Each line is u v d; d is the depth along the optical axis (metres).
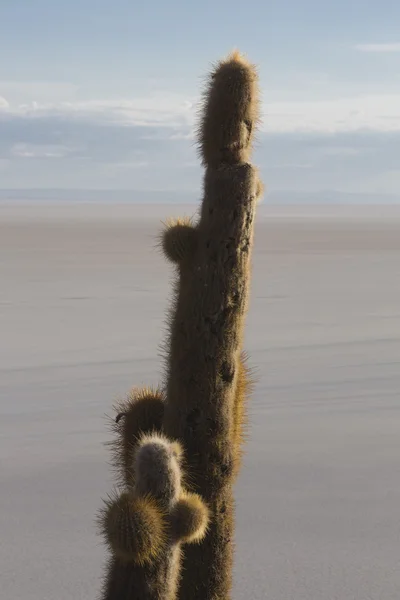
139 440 4.47
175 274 4.74
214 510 4.48
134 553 3.72
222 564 4.53
